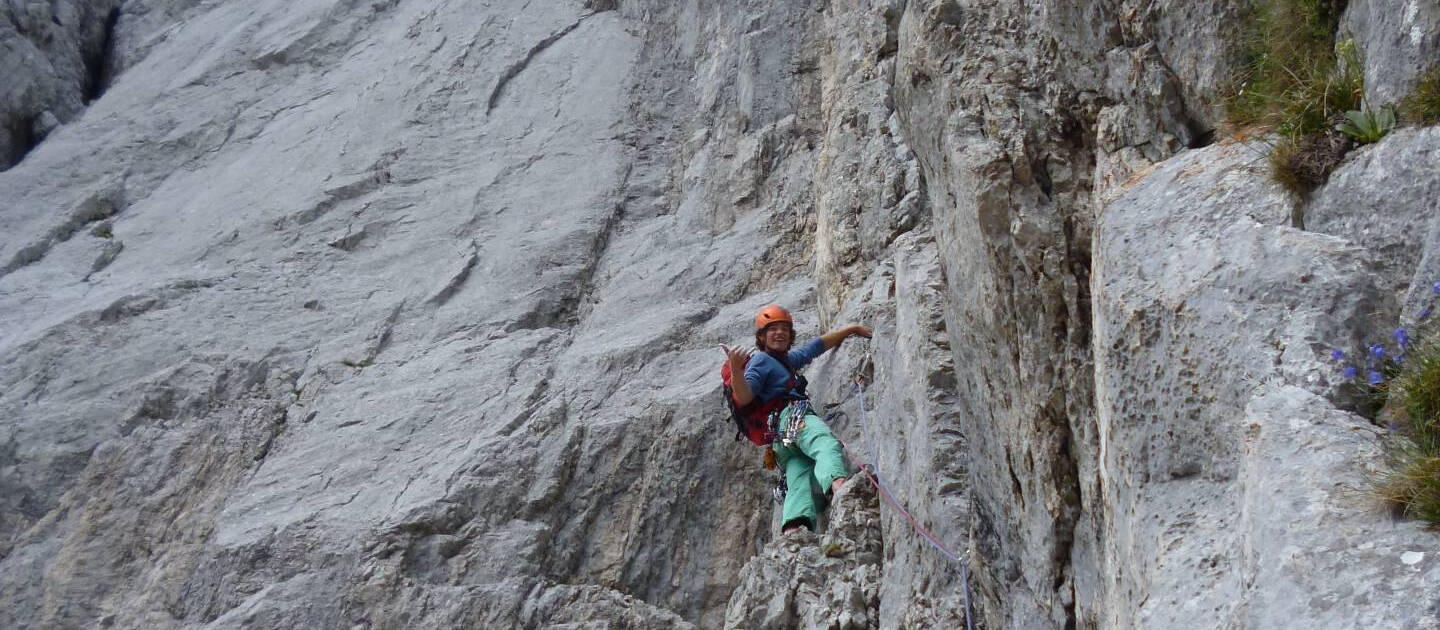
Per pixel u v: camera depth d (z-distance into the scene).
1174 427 2.54
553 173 9.41
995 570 3.99
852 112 8.05
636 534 6.52
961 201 3.94
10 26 12.06
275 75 11.41
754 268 8.13
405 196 9.34
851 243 7.13
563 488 6.67
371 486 6.82
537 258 8.45
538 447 6.83
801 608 5.23
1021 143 3.76
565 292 8.23
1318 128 2.66
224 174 10.11
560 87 10.44
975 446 4.20
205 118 10.94
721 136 9.52
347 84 10.93
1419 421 2.07
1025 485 3.66
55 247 9.59
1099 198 3.51
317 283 8.57
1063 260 3.54
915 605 4.50
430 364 7.65
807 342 6.79
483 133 9.99
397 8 12.12
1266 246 2.54
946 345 5.12
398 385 7.53
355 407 7.41
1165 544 2.40
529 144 9.78
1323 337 2.32
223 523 6.75
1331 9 2.87
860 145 7.73
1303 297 2.40
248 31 12.02
